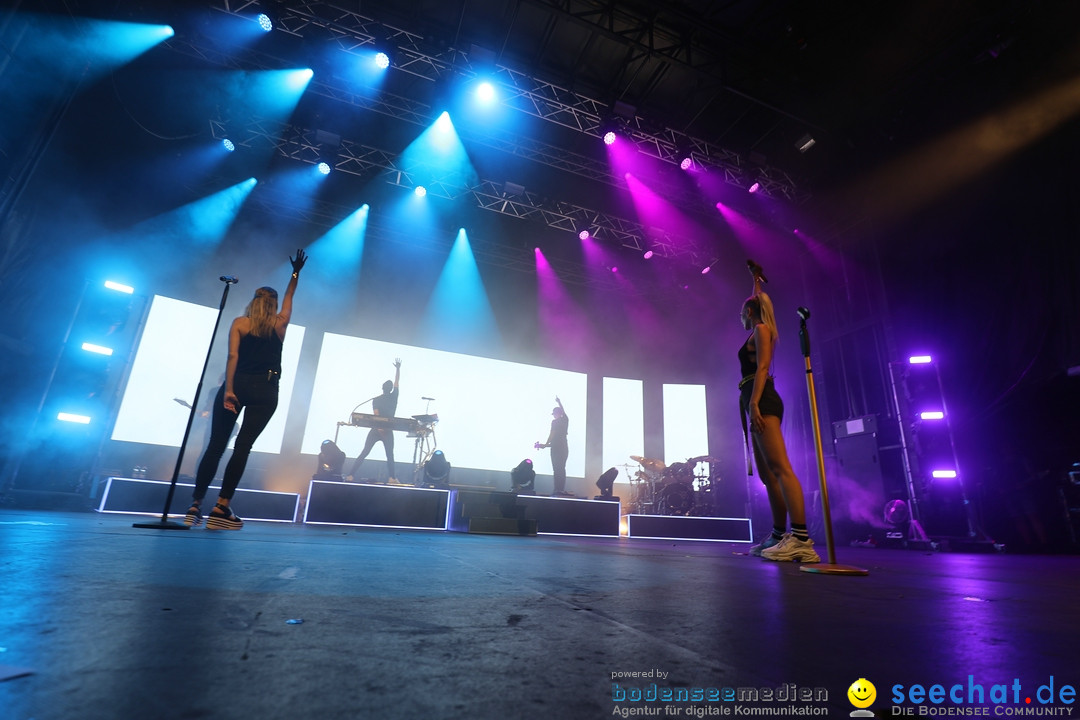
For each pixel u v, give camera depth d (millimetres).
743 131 9250
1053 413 6539
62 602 841
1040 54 6629
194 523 3188
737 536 8180
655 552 3518
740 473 11602
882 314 8578
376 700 516
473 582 1430
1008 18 6535
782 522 3145
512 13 7578
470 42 7824
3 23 5125
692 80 8500
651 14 7410
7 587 926
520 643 770
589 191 10344
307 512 6281
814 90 8039
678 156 9062
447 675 606
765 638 867
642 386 12695
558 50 8195
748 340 3219
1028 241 6855
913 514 7230
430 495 6824
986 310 7270
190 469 9039
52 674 523
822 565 2346
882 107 8023
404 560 1955
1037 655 787
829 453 9109
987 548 6531
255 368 3297
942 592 1603
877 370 8656
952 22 6914
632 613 1062
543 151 9469
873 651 796
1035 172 6824
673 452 12211
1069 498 6277
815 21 7219
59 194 6426
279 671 584
